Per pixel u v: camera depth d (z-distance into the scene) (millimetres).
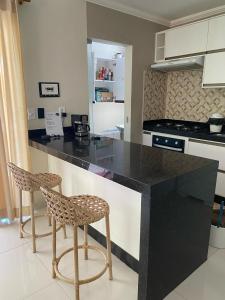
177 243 1597
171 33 3488
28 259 2010
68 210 1401
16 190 2600
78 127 2770
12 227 2494
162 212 1390
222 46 2924
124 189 1792
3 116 2350
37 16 2479
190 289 1698
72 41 2795
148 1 3051
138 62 3586
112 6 3096
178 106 3955
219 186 2959
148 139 3787
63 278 1600
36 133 2713
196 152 3143
